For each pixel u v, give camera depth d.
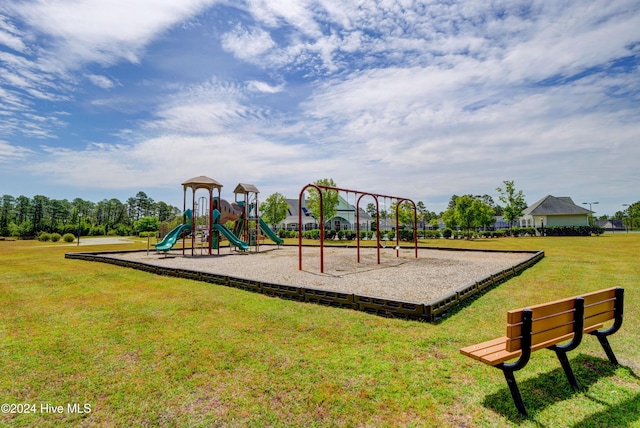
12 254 15.61
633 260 10.36
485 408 2.17
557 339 2.36
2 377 2.73
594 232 33.84
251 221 19.20
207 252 16.14
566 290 5.95
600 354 3.06
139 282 7.30
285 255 14.05
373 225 40.91
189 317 4.41
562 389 2.42
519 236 34.41
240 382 2.57
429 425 1.99
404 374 2.65
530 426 1.97
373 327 3.89
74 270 9.35
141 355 3.14
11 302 5.42
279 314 4.52
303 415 2.12
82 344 3.46
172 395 2.41
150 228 50.06
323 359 2.97
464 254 13.52
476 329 3.78
